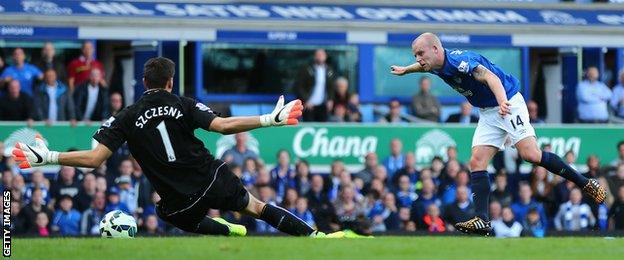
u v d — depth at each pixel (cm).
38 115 5356
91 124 5397
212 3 5862
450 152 5522
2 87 5409
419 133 5734
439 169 5409
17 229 4903
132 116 2997
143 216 5091
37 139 3009
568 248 2830
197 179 3023
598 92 6059
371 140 5694
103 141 2994
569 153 5756
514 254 2705
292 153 5606
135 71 5784
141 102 3002
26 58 5569
